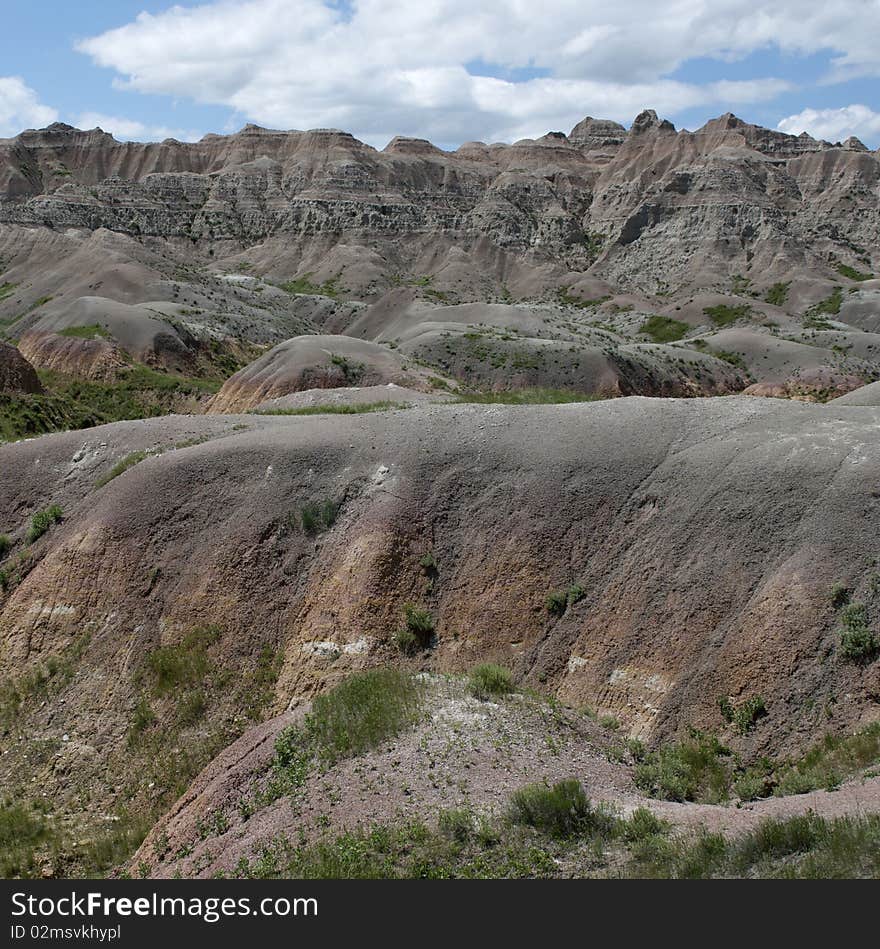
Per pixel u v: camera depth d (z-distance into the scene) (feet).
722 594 81.82
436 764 58.23
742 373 369.09
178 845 61.98
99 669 94.68
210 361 365.20
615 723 76.95
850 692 68.85
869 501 82.48
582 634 88.22
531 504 100.48
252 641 94.58
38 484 122.83
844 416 103.14
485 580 96.02
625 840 48.39
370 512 102.78
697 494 92.99
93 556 103.91
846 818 44.52
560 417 114.62
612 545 94.43
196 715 87.86
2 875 71.61
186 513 106.93
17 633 100.99
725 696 74.23
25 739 89.15
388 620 93.76
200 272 518.37
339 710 67.56
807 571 78.43
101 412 282.15
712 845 45.16
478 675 74.54
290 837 53.93
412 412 122.83
